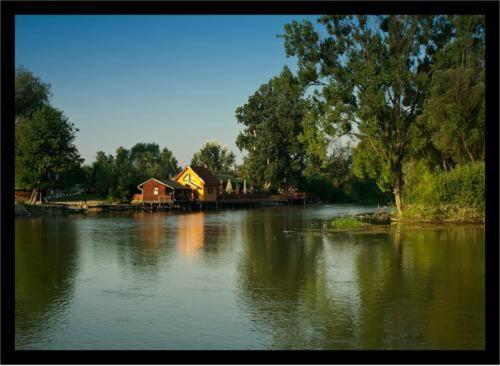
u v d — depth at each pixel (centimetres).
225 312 1577
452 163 4831
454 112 4022
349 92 4553
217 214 6462
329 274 2134
